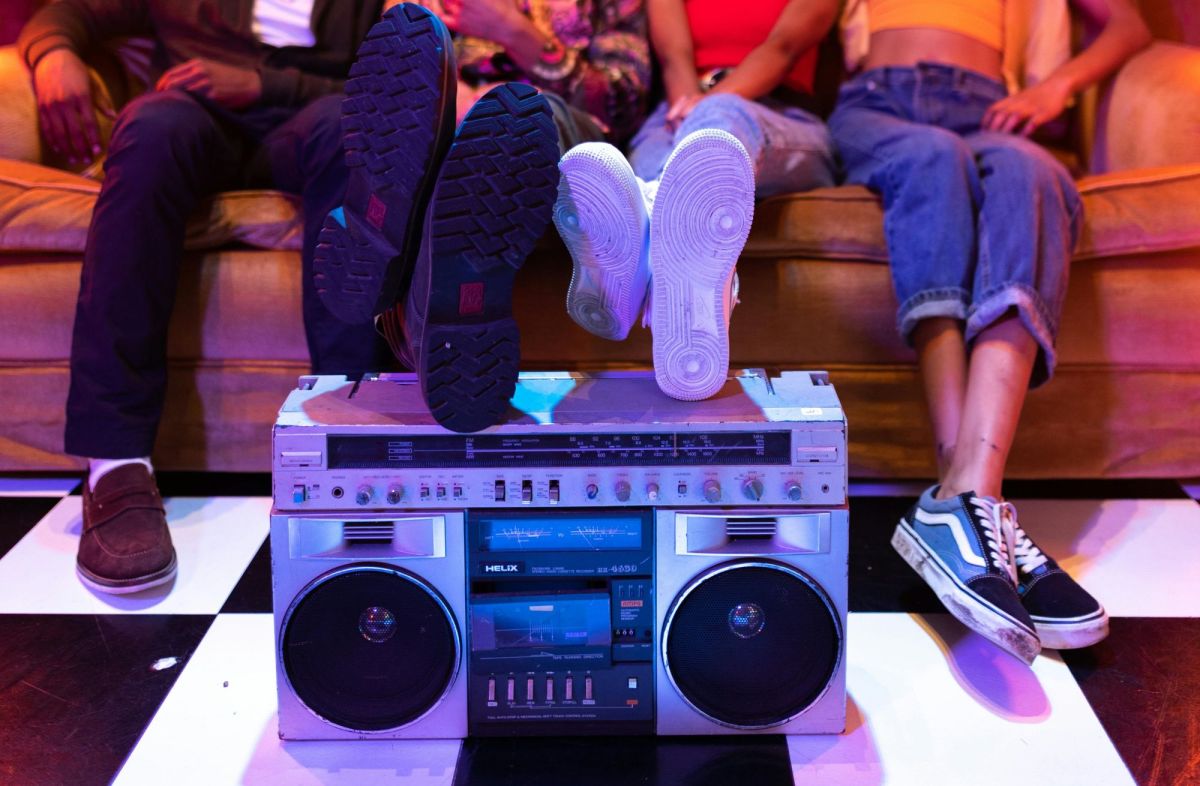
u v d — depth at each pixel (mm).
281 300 1796
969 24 2082
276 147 1746
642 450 1141
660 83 2146
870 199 1780
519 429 1133
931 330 1634
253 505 1809
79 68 1916
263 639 1422
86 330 1612
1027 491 1875
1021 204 1595
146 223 1615
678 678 1186
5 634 1425
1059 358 1817
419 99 1136
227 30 1916
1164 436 1851
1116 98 2080
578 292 1272
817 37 1997
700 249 1146
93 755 1201
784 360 1828
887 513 1798
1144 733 1236
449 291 1104
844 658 1191
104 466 1626
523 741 1223
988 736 1232
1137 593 1536
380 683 1188
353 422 1142
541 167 1085
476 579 1161
